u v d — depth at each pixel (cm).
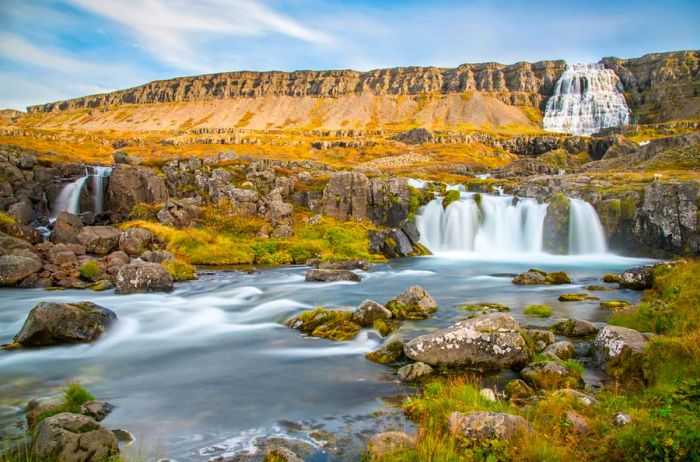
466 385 1102
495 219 4834
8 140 10500
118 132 19562
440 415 938
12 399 1127
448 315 1939
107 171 5188
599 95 19975
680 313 1471
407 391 1162
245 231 4059
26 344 1539
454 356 1316
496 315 1443
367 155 14075
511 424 795
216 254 3581
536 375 1173
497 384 1191
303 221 4431
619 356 1203
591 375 1209
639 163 7600
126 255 3089
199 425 984
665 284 2159
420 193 4950
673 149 7131
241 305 2178
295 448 879
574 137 13062
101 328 1652
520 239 4716
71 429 826
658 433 705
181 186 4891
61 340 1574
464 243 4731
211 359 1431
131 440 915
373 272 3212
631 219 4297
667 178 5209
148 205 4406
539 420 858
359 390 1173
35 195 4478
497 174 10000
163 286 2464
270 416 1025
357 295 2412
